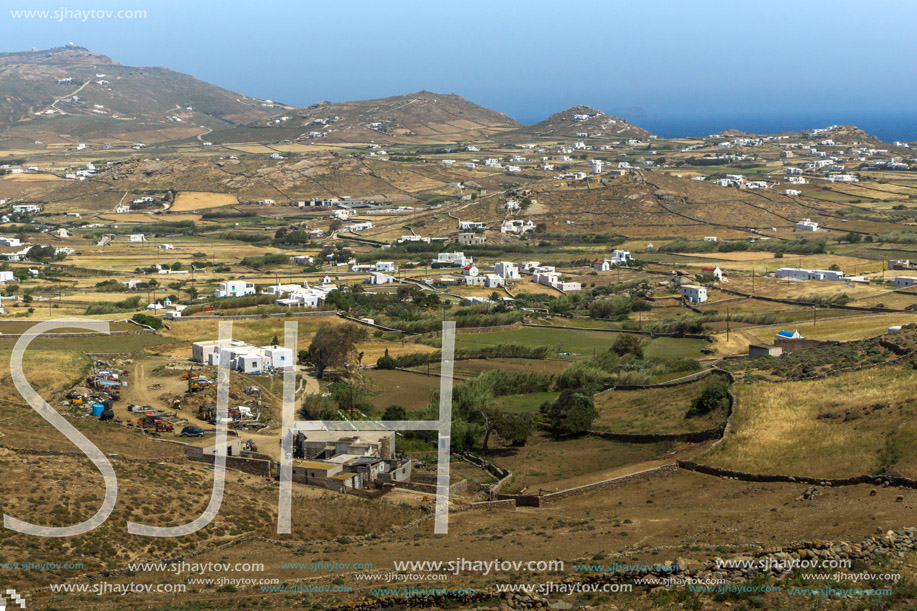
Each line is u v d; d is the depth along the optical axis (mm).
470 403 89250
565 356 130250
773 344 125562
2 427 66875
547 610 34156
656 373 110312
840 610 32969
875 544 38844
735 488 60812
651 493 62938
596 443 84500
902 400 71562
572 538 49312
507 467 76688
